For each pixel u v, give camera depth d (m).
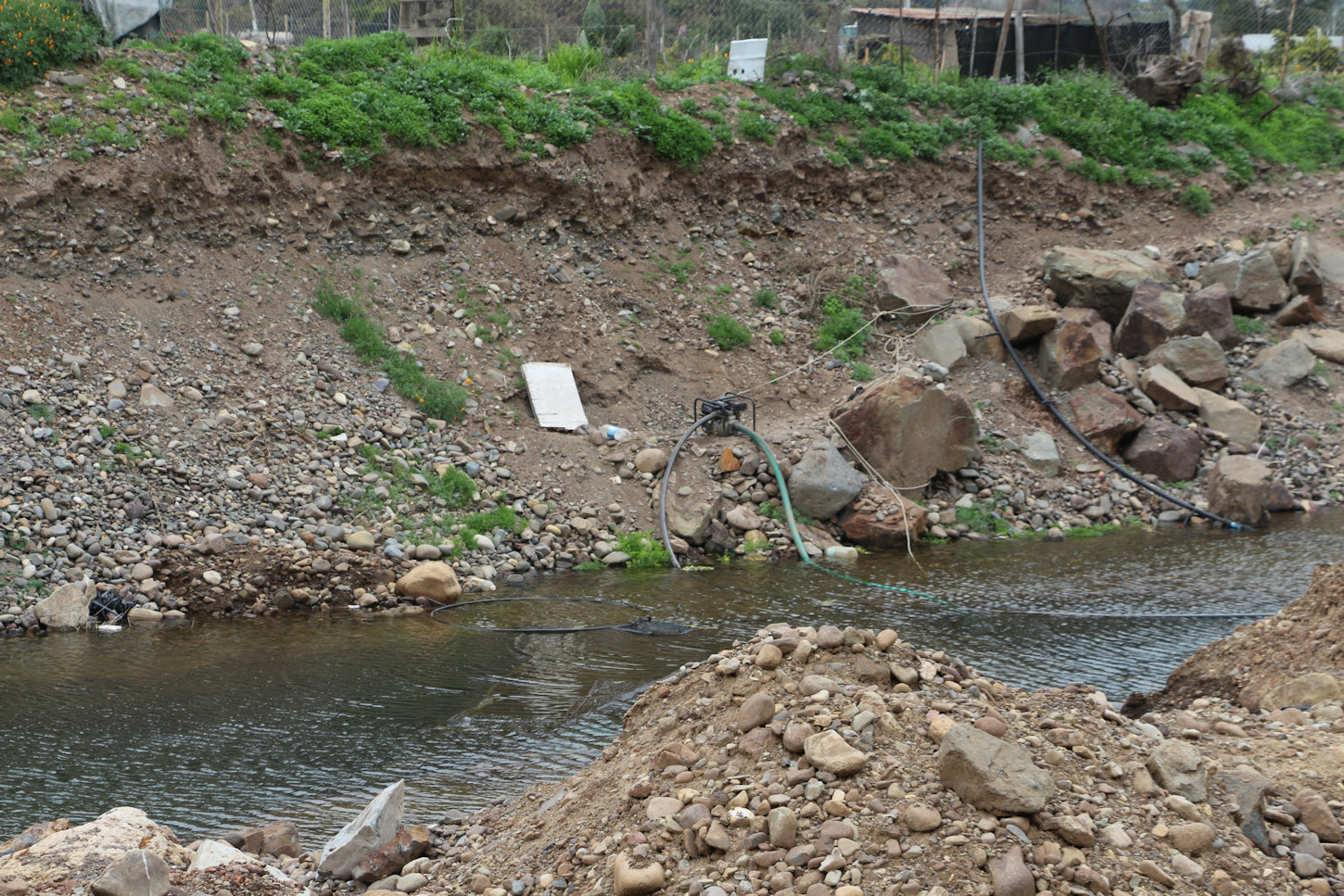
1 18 14.60
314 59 17.39
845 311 18.86
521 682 8.75
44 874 4.47
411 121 16.83
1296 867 4.28
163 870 4.45
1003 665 9.12
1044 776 4.28
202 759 7.08
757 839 4.18
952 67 25.67
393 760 7.11
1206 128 24.39
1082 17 27.02
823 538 14.25
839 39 23.00
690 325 17.89
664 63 22.23
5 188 13.58
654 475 14.73
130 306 13.99
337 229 16.34
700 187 19.55
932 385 15.36
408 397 14.80
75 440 11.83
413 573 11.41
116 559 10.80
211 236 15.20
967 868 3.95
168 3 17.36
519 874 4.64
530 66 19.80
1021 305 19.09
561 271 17.53
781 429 15.59
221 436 12.78
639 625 10.52
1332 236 21.89
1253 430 17.34
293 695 8.38
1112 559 13.47
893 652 5.23
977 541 14.79
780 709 4.84
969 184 21.72
